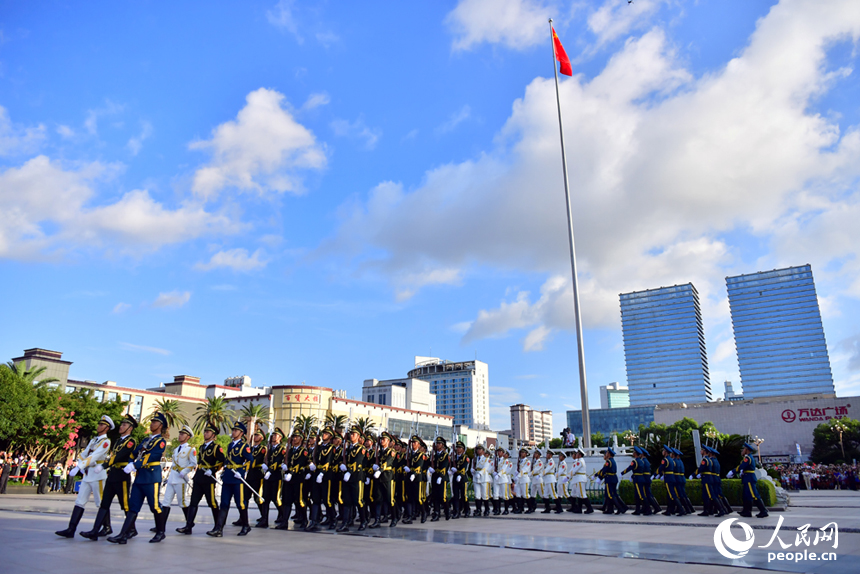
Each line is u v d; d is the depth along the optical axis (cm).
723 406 13262
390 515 1761
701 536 1282
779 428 12656
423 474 1691
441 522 1700
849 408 12175
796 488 5325
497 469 2052
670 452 1945
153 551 991
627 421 18725
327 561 909
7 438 4006
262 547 1073
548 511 2122
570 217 3192
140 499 1123
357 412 9638
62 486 3909
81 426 4672
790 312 18675
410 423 10844
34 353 7269
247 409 8612
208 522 1644
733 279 19838
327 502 1459
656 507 1981
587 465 2670
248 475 1531
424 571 823
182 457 1316
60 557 891
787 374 18162
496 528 1494
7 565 809
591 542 1165
